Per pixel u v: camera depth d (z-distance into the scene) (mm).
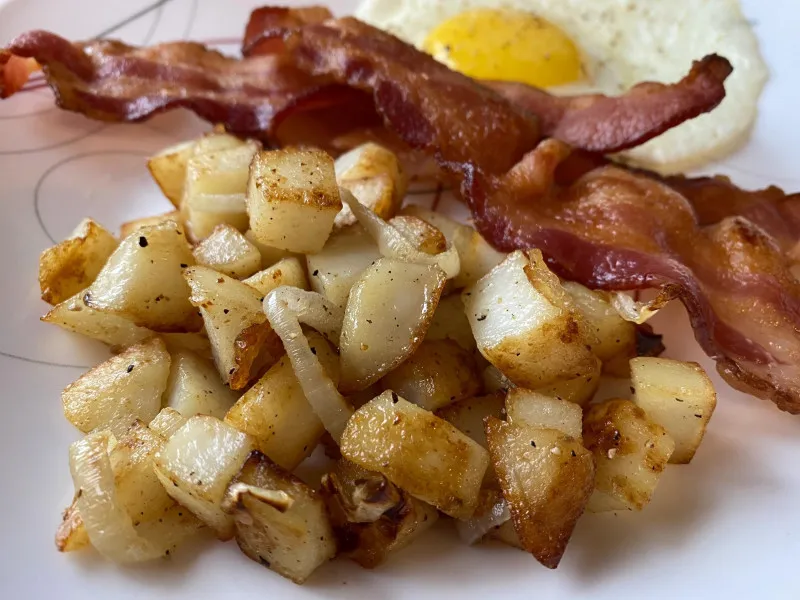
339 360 107
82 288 121
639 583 96
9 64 154
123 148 157
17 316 122
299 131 164
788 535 101
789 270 134
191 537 97
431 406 106
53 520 99
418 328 105
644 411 105
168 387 108
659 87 150
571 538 100
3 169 147
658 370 110
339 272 112
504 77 191
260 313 107
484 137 148
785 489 106
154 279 112
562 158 144
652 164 167
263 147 152
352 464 98
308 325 107
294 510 89
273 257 121
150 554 93
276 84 162
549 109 157
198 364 110
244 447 92
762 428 115
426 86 151
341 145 161
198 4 183
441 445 95
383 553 95
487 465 98
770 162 165
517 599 94
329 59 155
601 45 196
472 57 191
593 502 102
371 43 156
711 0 192
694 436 107
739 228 133
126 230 131
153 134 161
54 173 149
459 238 130
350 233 120
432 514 100
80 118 159
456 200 156
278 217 113
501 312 109
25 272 131
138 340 115
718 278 130
